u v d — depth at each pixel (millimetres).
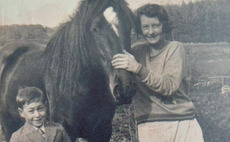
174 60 2389
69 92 2307
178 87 2395
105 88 2291
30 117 2291
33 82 2383
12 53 2490
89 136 2383
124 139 2449
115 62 2203
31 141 2277
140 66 2279
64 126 2342
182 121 2438
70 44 2270
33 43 2490
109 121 2393
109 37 2191
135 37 2387
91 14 2199
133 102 2436
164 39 2416
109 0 2197
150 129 2439
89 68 2250
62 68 2307
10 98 2484
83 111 2330
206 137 2479
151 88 2395
